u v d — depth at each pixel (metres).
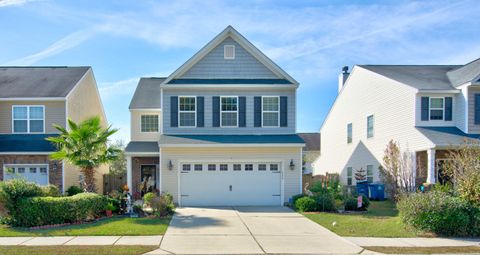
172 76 20.34
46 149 20.25
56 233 12.01
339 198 17.20
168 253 9.71
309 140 44.72
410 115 20.84
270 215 15.95
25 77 23.89
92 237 11.48
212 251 9.94
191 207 18.62
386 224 13.85
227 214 16.20
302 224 13.91
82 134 16.31
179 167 19.45
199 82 20.44
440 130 20.11
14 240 11.09
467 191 12.57
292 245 10.69
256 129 20.56
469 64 22.97
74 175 22.25
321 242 11.10
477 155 14.34
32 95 21.23
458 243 11.09
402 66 26.42
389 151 21.44
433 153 18.73
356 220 14.71
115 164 30.95
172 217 15.25
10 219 13.36
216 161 19.55
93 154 16.52
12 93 21.44
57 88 22.20
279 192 19.67
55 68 25.70
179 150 19.44
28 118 21.45
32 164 20.44
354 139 28.02
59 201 13.52
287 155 19.73
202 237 11.56
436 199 12.36
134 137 23.22
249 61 20.88
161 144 18.89
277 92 20.66
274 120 20.66
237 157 19.59
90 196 14.41
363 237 11.79
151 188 22.77
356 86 27.75
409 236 11.98
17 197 13.39
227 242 10.97
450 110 20.78
